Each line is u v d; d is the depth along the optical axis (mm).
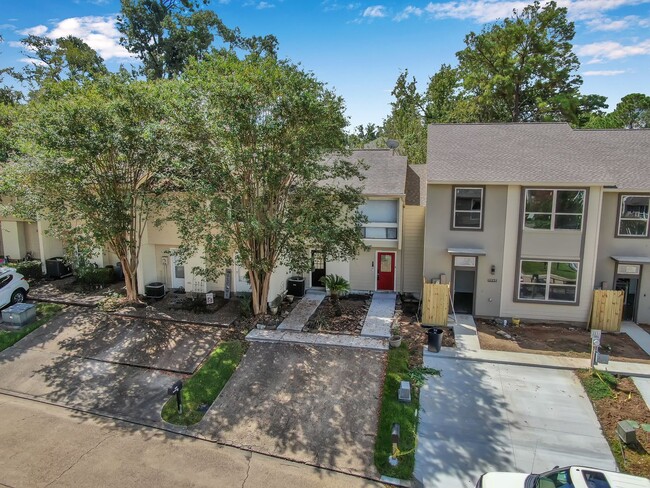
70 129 14164
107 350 14180
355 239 15344
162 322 15758
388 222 18562
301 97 13125
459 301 17391
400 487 8664
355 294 19516
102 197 15445
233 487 8641
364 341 14133
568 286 16141
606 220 16328
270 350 13727
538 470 8922
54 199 15789
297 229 13820
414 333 15156
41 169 14719
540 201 15891
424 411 10859
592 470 7109
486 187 16203
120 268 20547
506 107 38906
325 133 13969
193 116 13516
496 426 10273
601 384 11820
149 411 11266
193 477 8914
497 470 8969
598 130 19125
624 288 16781
